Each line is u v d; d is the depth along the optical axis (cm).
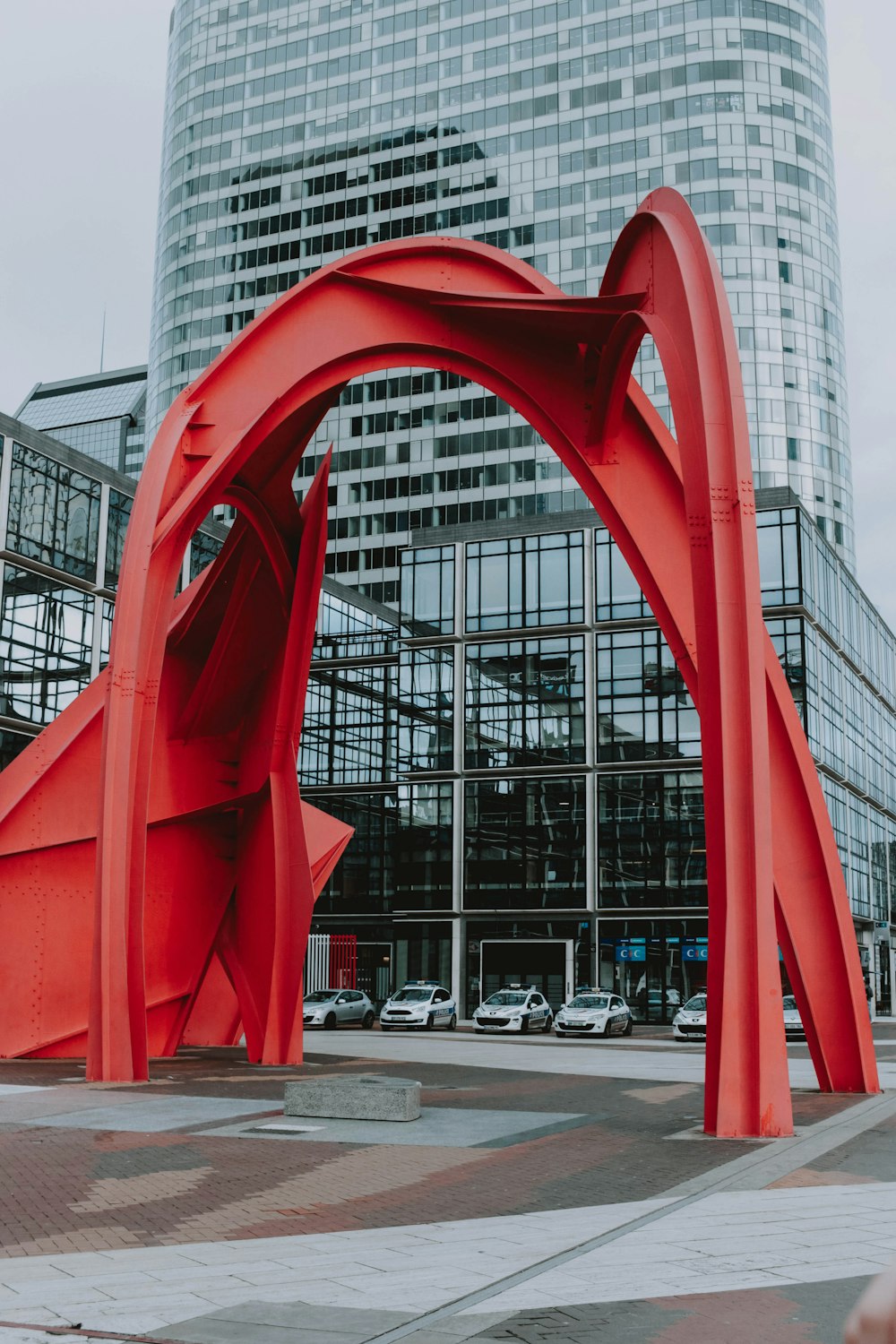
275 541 2425
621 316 1795
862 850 5881
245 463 2277
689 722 5009
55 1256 788
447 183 8931
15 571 4641
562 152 8656
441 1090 1938
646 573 1866
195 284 9669
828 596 5322
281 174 9531
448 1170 1143
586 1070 2384
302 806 2833
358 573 8519
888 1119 1490
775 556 4862
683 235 1666
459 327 2023
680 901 4941
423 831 5362
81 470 4981
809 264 8519
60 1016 2414
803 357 8394
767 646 1816
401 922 5338
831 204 8794
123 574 1997
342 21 9569
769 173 8469
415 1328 607
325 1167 1162
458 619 5428
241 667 2538
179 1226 888
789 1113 1365
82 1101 1670
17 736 4609
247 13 9944
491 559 5428
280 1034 2411
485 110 8931
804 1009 1836
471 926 5247
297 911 2428
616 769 5106
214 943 2592
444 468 8412
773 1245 800
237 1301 665
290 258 9356
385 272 2080
